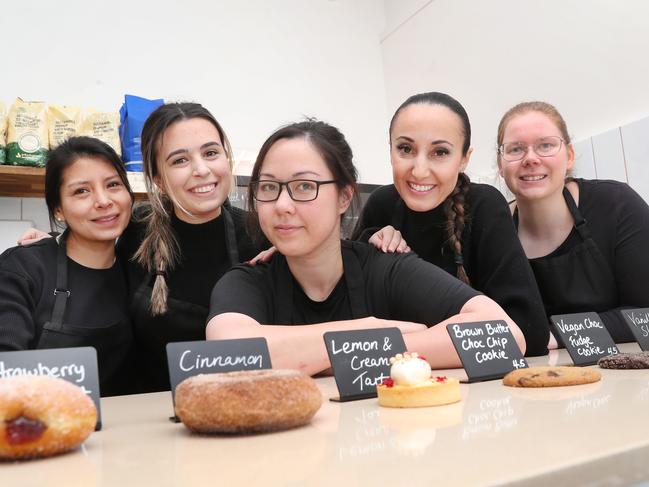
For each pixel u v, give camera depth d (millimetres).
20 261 1521
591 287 1748
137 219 1757
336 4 3725
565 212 1796
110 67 2986
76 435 526
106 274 1621
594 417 572
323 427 606
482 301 1173
